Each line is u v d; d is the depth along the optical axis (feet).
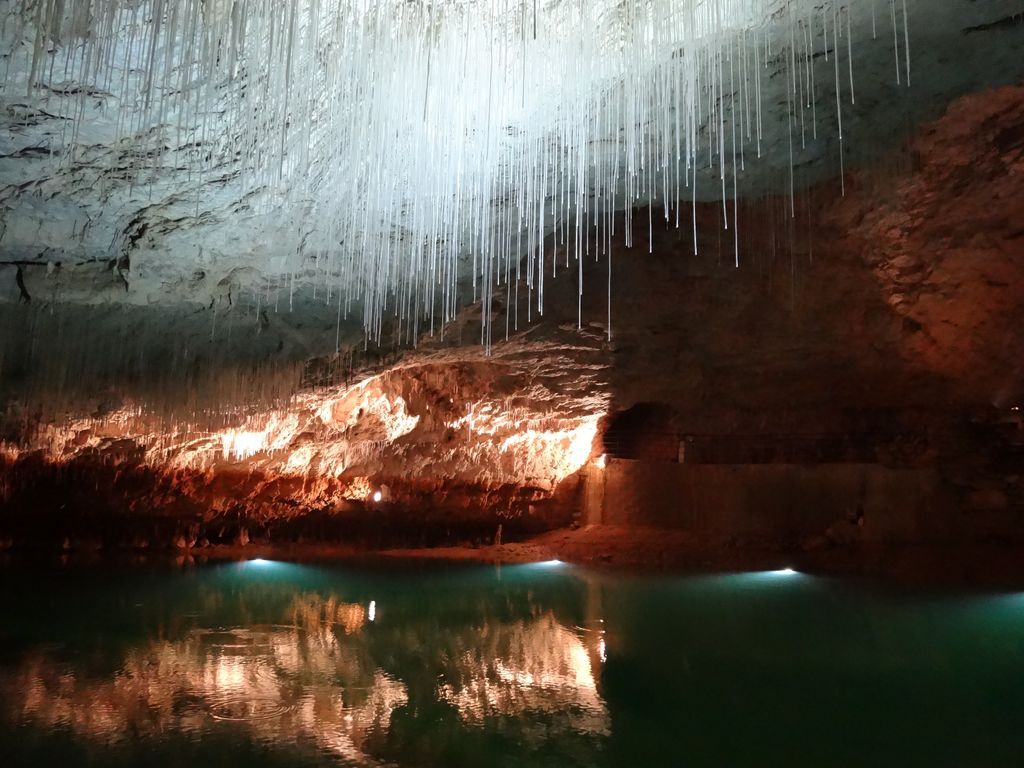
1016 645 22.47
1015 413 34.27
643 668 20.85
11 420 30.76
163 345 29.99
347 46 16.55
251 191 21.38
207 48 14.76
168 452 33.96
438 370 36.65
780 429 39.58
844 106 19.27
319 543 39.14
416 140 19.42
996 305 28.43
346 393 34.04
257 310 28.30
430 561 36.99
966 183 22.85
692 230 26.61
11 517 33.55
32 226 22.35
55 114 17.70
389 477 39.09
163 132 18.49
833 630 24.45
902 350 31.89
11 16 14.53
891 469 34.83
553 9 16.56
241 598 28.60
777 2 15.56
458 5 16.72
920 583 29.73
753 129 20.17
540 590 30.63
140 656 20.97
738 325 31.86
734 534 37.45
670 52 16.81
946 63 17.60
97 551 35.27
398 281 27.32
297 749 15.12
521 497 41.86
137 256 24.20
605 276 28.96
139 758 14.47
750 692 19.04
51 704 17.12
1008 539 31.99
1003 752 15.62
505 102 18.44
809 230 26.08
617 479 41.32
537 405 38.04
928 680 19.89
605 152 20.77
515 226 25.22
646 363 34.88
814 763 15.11
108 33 14.30
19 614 25.13
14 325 27.68
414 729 16.38
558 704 18.11
